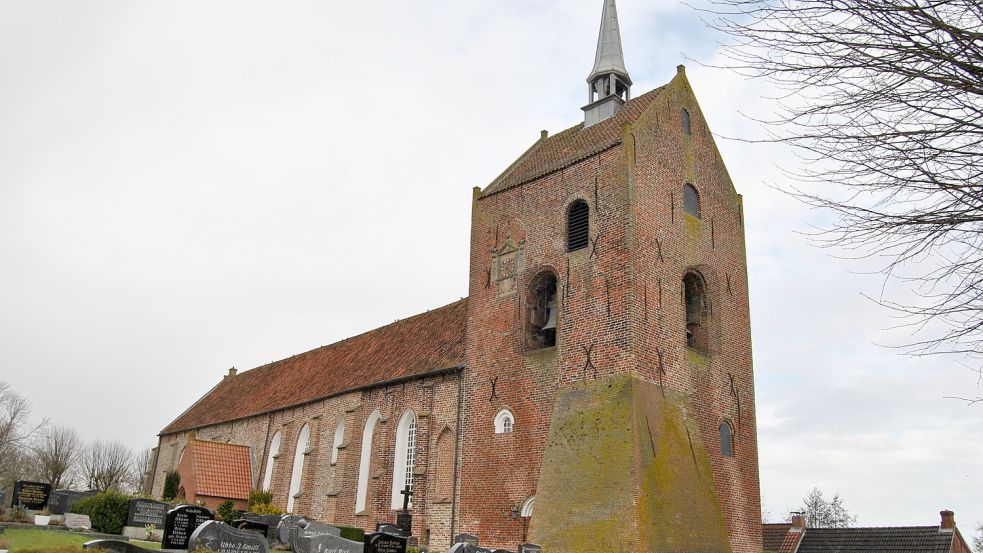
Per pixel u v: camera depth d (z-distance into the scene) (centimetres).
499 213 3391
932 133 911
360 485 3847
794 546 4744
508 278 3241
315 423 4466
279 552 2623
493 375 3153
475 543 2788
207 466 4919
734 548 2827
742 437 3042
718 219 3281
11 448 9112
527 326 3091
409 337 4341
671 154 3112
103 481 8988
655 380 2678
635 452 2441
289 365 5919
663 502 2441
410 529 3169
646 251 2816
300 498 4312
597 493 2469
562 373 2848
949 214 922
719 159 3403
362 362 4578
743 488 2964
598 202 2927
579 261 2930
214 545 2006
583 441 2608
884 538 4412
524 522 2800
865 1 901
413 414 3653
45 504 3180
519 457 2908
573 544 2459
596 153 2994
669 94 3209
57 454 9119
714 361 3017
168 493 4947
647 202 2895
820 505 9575
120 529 2859
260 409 5347
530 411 2931
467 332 3350
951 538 4116
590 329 2794
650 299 2766
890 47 903
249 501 4397
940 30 877
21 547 2048
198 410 6731
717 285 3156
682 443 2648
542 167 3338
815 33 938
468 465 3123
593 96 3750
